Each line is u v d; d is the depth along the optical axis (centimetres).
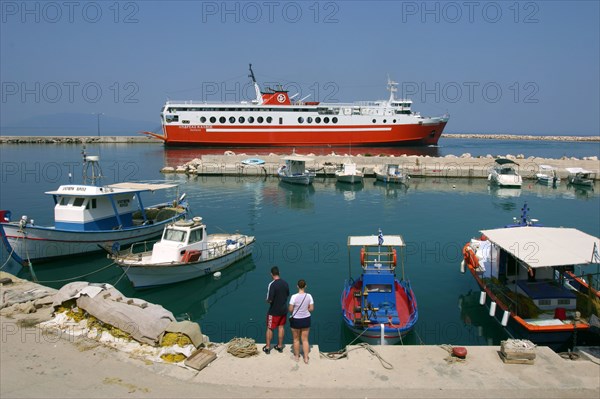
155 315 942
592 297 1301
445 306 1518
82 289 1048
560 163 5297
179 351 841
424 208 3394
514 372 795
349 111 7619
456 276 1812
